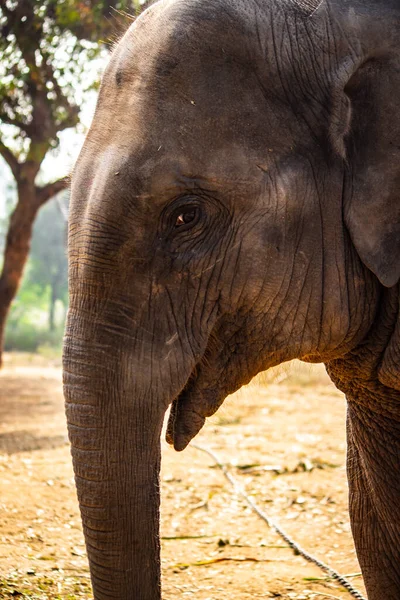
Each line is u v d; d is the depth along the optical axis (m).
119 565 2.68
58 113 15.67
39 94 14.96
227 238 2.83
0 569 5.07
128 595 2.68
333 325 3.02
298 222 2.89
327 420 11.16
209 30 2.82
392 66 2.92
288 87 2.89
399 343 3.10
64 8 12.52
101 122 2.83
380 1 2.99
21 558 5.33
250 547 5.84
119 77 2.84
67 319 2.80
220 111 2.78
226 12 2.86
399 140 2.90
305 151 2.88
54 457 8.45
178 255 2.79
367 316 3.11
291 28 2.93
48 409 12.70
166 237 2.79
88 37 13.30
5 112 15.58
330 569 5.30
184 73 2.77
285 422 10.95
